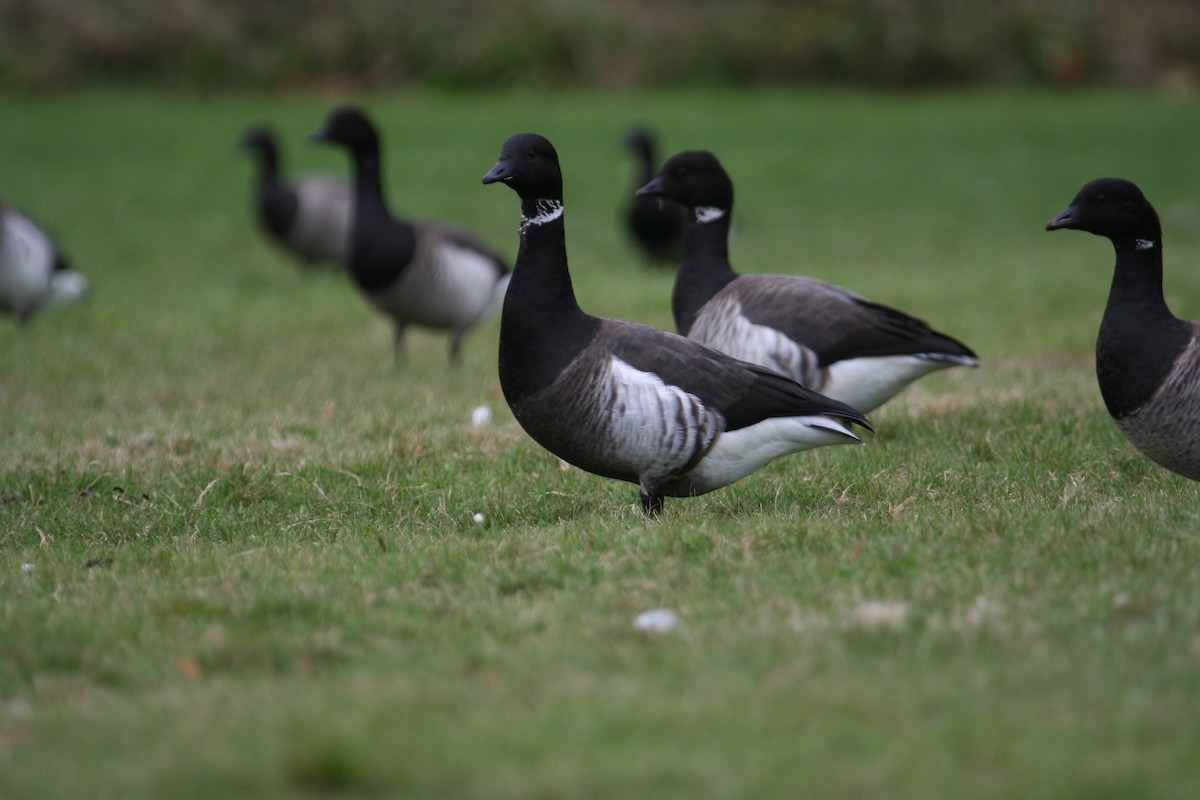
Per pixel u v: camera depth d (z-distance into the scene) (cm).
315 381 1722
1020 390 1482
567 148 3759
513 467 1224
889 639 757
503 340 1019
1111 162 3519
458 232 1898
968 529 941
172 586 911
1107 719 650
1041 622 771
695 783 607
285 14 4500
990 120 4062
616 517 1038
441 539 1006
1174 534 912
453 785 611
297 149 3900
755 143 3806
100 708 719
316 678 753
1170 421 992
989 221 3009
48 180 3425
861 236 2872
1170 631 750
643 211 2683
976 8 4641
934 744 630
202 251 2892
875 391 1254
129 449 1308
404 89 4447
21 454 1292
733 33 4525
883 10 4584
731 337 1266
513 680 729
